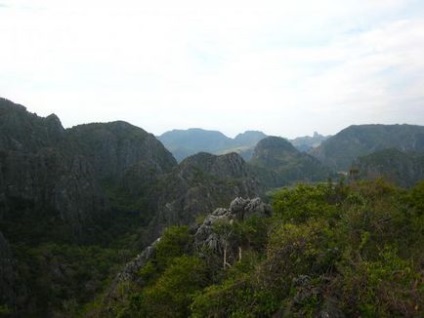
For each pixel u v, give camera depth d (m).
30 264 105.19
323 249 17.48
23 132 171.00
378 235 19.28
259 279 17.30
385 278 14.80
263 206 31.11
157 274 30.92
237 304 17.33
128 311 24.45
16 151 151.75
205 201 136.62
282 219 26.06
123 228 155.38
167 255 31.62
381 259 16.98
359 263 15.64
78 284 98.88
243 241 26.70
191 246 31.38
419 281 14.84
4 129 165.12
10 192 139.50
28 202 140.00
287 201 27.03
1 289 88.94
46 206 140.75
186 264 24.62
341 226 20.17
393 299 13.94
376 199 26.64
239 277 19.61
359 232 19.31
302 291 15.48
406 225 20.66
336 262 16.19
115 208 169.38
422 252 18.14
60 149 182.88
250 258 22.47
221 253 26.39
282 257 17.55
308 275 16.58
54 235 130.12
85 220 146.75
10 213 133.50
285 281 16.78
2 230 124.75
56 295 94.06
